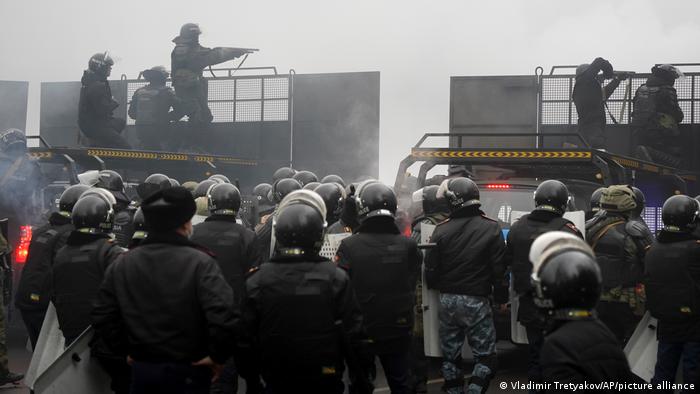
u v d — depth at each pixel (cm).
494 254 784
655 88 1628
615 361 395
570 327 400
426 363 862
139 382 483
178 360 480
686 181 1656
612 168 1205
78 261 675
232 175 1795
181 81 1806
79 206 683
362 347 527
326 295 511
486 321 788
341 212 829
